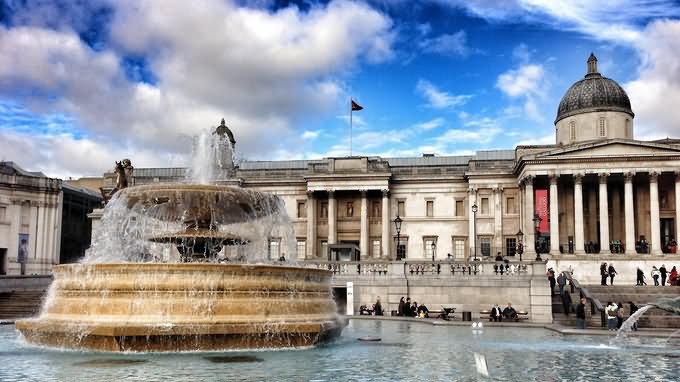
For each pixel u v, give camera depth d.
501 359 21.09
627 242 72.00
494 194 82.81
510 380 16.64
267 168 96.62
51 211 83.31
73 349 20.94
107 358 19.17
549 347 25.02
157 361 18.62
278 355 20.33
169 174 94.81
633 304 42.84
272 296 22.41
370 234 85.62
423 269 49.72
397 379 16.42
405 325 37.03
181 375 16.38
